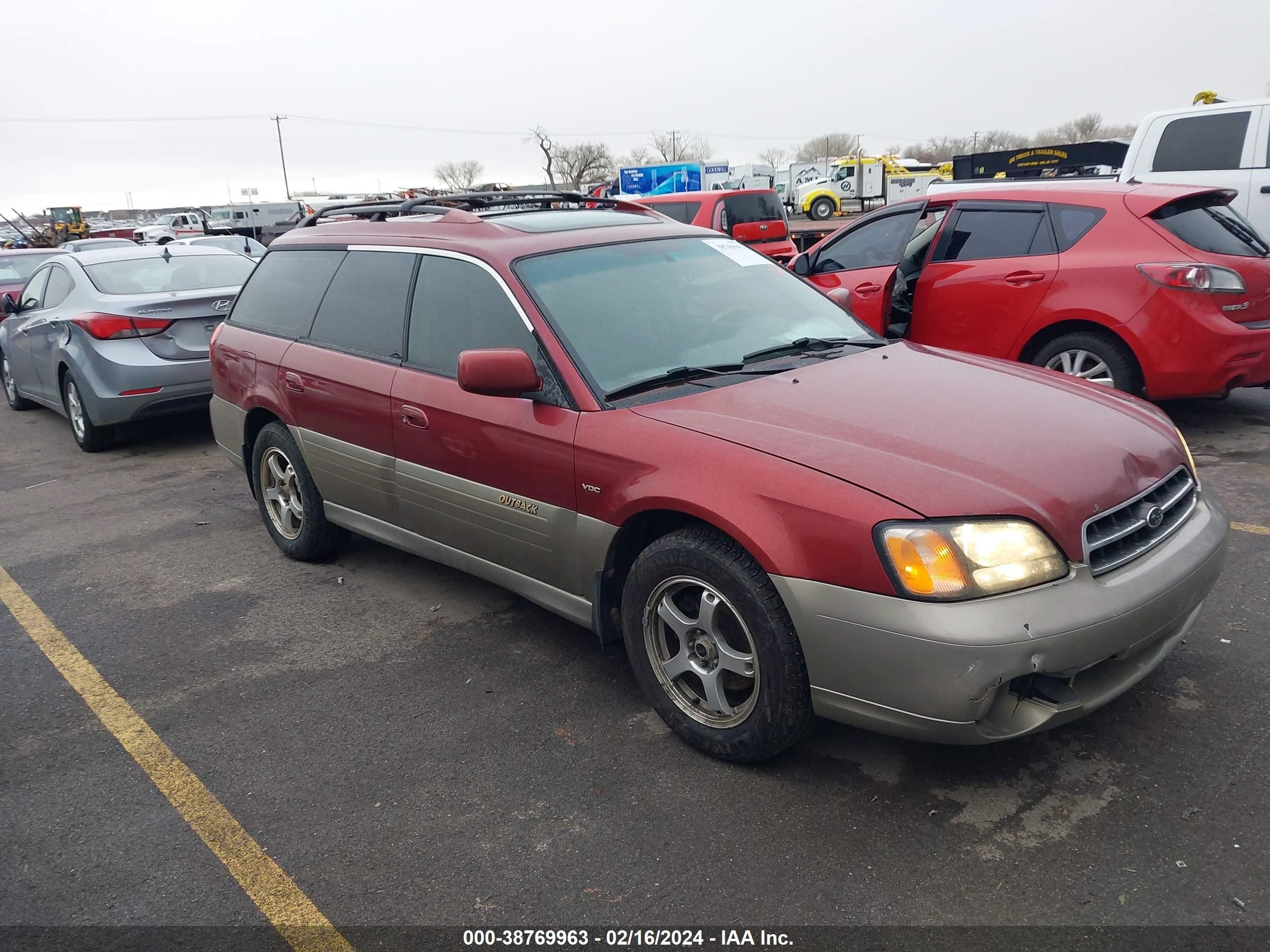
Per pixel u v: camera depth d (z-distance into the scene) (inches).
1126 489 102.7
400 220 168.2
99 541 215.8
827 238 293.4
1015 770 109.2
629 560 123.6
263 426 193.8
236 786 116.6
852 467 100.3
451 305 144.8
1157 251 217.9
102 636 163.9
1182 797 102.3
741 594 104.0
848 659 97.0
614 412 119.6
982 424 110.6
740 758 111.7
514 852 101.2
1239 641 133.2
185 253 317.4
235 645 157.2
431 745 123.3
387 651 151.3
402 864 100.4
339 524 176.7
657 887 94.4
